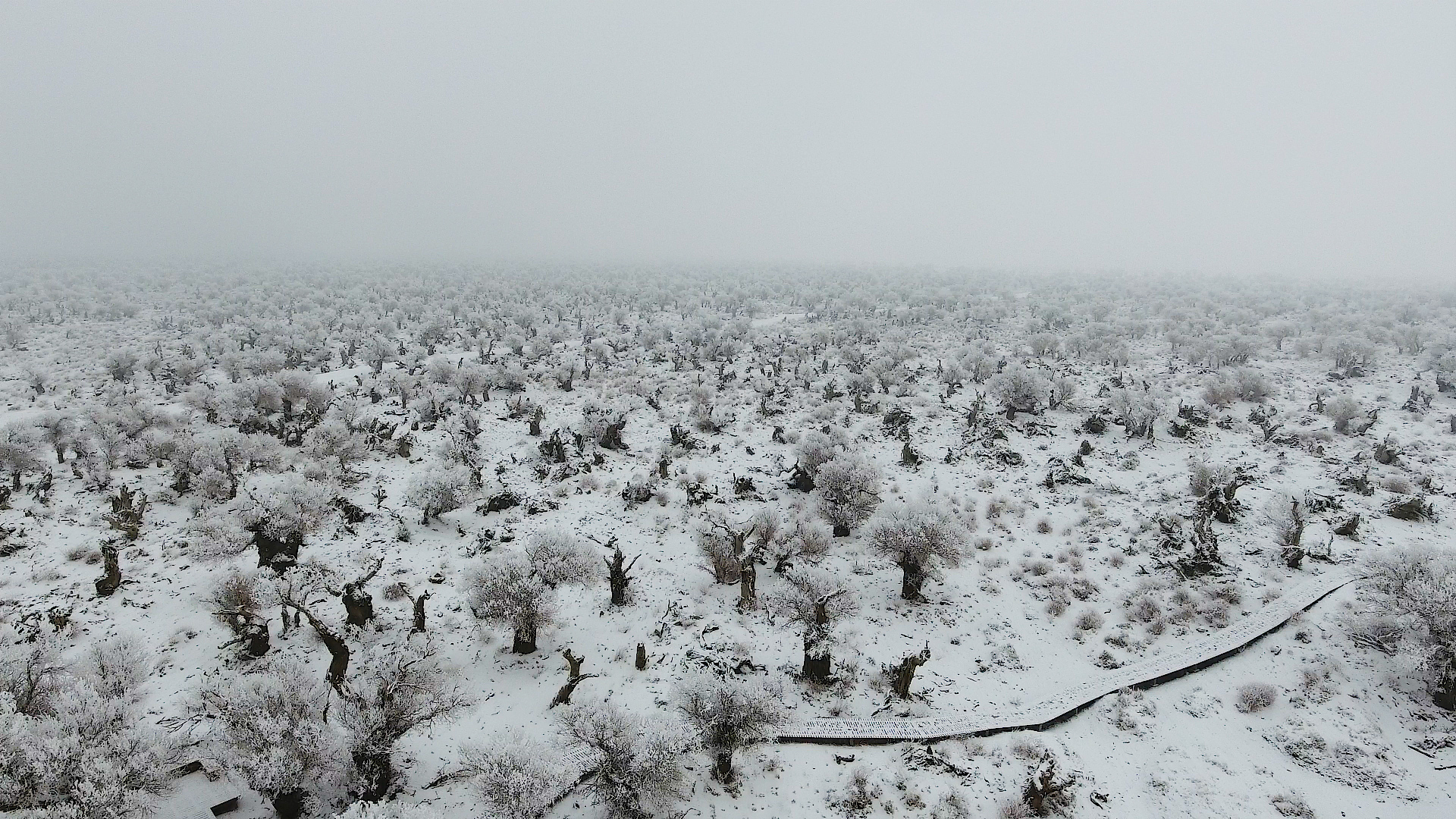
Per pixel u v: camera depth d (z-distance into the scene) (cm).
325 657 2794
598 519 4109
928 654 2644
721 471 4841
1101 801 2245
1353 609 3067
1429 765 2323
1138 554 3681
